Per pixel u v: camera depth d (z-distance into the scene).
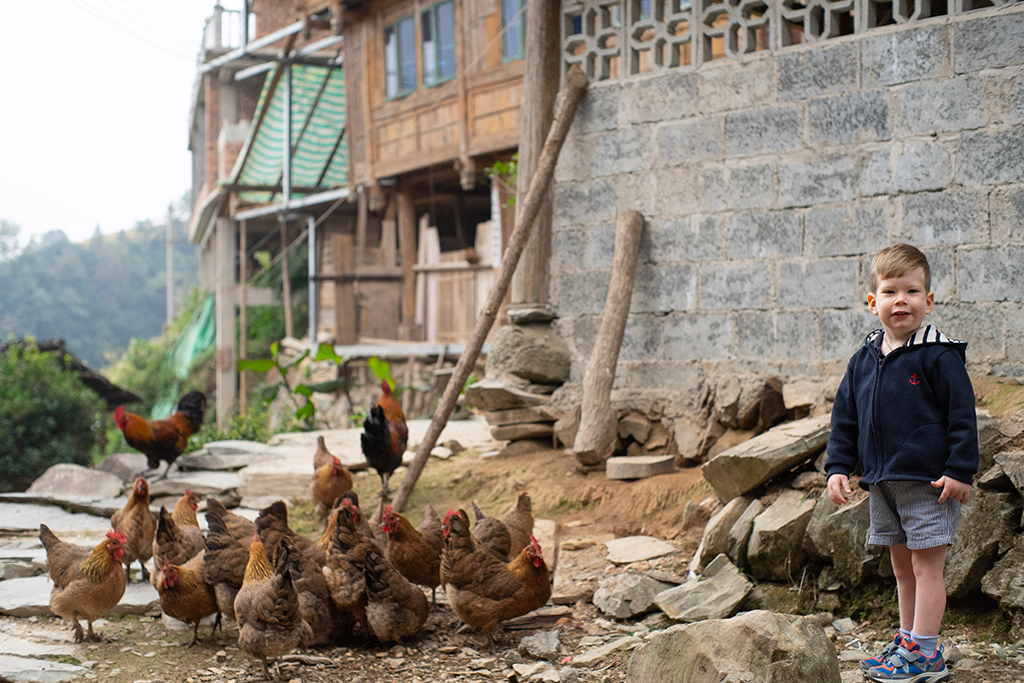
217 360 23.20
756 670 3.29
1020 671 3.68
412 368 14.63
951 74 5.79
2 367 15.97
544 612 5.12
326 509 7.02
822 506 4.91
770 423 6.45
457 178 15.55
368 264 15.75
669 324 7.15
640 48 7.42
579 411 7.53
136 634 5.12
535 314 7.83
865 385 3.68
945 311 5.80
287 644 4.33
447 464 7.96
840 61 6.27
